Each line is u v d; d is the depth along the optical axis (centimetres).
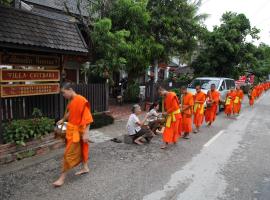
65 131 620
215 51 2247
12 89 703
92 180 569
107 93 1158
